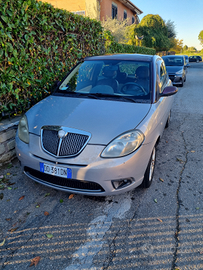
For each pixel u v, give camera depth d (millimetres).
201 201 2764
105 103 2883
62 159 2324
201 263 1953
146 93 3094
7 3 3158
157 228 2332
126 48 10711
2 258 1962
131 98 3012
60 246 2096
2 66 3271
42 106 2986
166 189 2994
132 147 2346
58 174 2352
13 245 2096
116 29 14086
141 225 2371
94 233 2256
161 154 3998
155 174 3354
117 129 2396
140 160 2428
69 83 3529
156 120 2818
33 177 2656
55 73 4680
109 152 2279
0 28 3156
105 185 2320
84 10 13742
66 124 2471
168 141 4578
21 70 3688
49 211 2551
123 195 2859
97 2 13727
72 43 5094
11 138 3531
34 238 2178
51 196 2812
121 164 2277
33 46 3891
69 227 2326
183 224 2391
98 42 6645
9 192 2855
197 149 4203
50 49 4312
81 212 2549
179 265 1931
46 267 1892
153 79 3266
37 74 4148
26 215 2480
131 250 2066
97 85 3336
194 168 3529
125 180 2410
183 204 2705
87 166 2260
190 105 7578
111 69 3484
